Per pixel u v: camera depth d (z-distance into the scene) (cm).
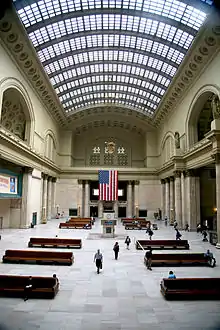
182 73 2852
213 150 2105
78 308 842
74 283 1097
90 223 3200
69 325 725
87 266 1380
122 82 4034
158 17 2548
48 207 4141
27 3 2323
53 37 2839
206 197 3238
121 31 2864
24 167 3008
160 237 2452
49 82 3173
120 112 4759
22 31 2202
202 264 1418
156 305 871
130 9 2539
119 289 1028
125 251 1783
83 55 3375
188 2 2170
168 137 4022
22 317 772
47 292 925
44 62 3161
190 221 2973
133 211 4806
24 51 2423
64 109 4341
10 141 2366
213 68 2320
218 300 918
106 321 752
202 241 2225
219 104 2144
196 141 3016
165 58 3148
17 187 2858
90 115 4781
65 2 2444
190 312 816
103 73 3769
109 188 3372
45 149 3719
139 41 3094
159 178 4775
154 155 4847
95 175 4812
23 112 2977
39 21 2534
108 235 2417
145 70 3631
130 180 4838
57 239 1895
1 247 1834
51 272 1255
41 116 3453
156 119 4456
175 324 736
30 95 2942
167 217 4034
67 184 4766
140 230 3020
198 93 2673
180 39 2766
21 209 2962
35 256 1429
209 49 2280
